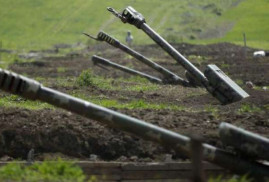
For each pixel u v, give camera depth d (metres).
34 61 99.44
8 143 34.09
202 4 169.75
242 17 155.88
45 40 149.75
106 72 81.56
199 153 22.14
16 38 152.88
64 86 59.59
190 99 50.19
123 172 30.44
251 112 40.59
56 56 112.25
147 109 41.53
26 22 164.00
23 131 34.47
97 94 53.94
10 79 26.28
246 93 45.78
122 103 47.62
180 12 162.12
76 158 33.53
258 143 26.55
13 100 47.88
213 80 46.09
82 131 34.56
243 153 27.19
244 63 86.62
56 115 37.03
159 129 26.70
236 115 38.94
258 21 150.12
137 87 59.81
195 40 139.12
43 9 171.12
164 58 99.44
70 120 35.97
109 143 33.91
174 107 44.12
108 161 32.75
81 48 131.38
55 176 25.42
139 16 50.47
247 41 128.88
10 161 32.72
